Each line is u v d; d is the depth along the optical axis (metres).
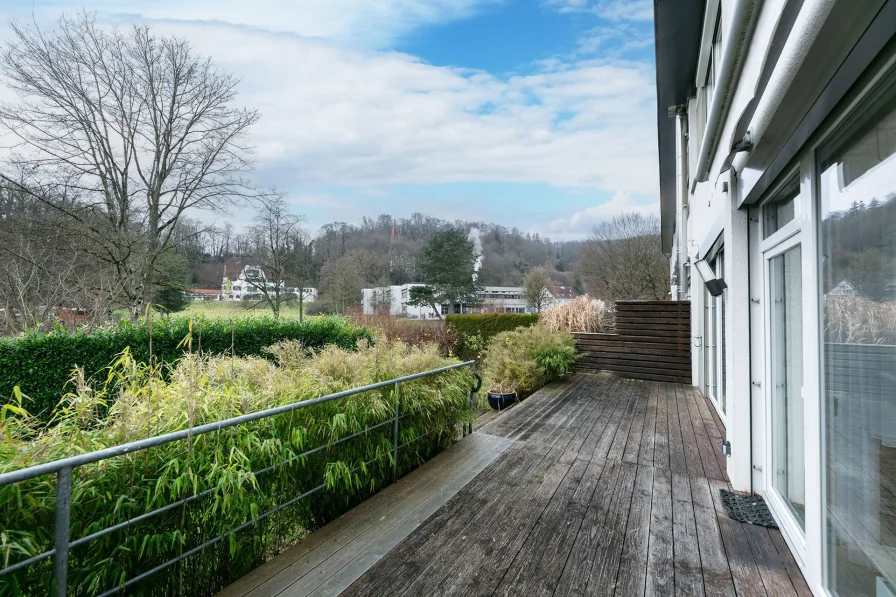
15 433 1.62
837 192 1.65
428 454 3.67
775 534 2.45
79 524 1.50
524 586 2.00
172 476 1.78
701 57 5.27
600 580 2.04
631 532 2.47
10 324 7.61
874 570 1.47
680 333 7.00
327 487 2.54
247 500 1.95
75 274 8.95
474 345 11.58
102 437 1.74
